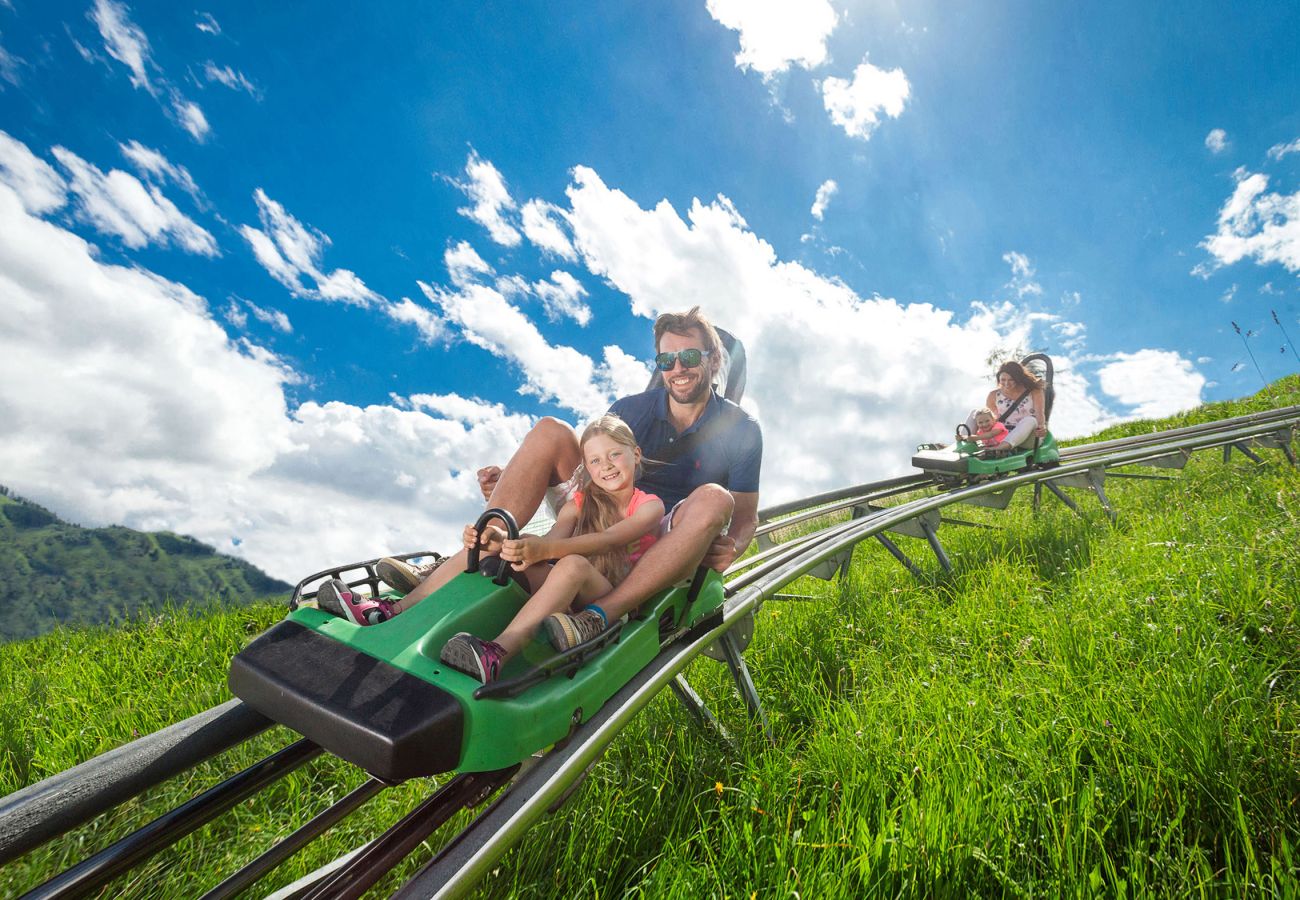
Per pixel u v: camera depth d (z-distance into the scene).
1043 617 4.10
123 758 1.89
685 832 2.62
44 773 3.16
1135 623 3.70
